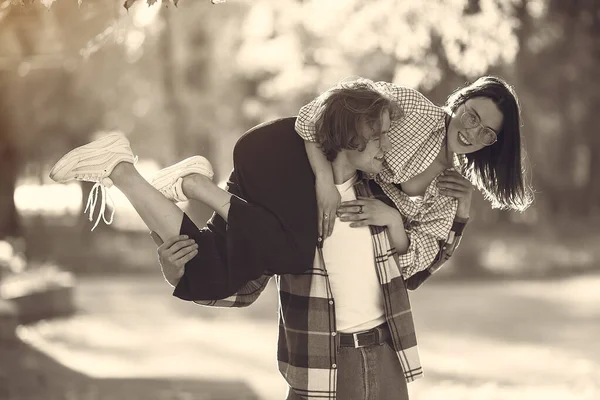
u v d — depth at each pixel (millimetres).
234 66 32625
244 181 4668
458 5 11812
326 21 14289
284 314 4664
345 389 4629
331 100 4430
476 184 5066
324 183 4574
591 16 31141
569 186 40031
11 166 21469
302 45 20406
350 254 4652
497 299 24641
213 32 32188
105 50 24453
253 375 14086
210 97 35438
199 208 31844
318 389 4531
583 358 15672
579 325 19719
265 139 4719
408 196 4984
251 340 18188
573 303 23562
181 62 33469
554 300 24266
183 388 12531
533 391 12734
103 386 12531
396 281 4723
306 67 20734
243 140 4734
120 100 32969
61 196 41438
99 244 35906
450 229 5098
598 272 31141
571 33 32281
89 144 4496
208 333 19234
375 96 4395
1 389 12008
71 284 22000
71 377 12938
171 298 25719
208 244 4598
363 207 4668
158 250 4504
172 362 15250
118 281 30266
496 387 13172
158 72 33281
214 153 37594
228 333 19266
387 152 4758
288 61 20859
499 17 11969
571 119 37875
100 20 6488
